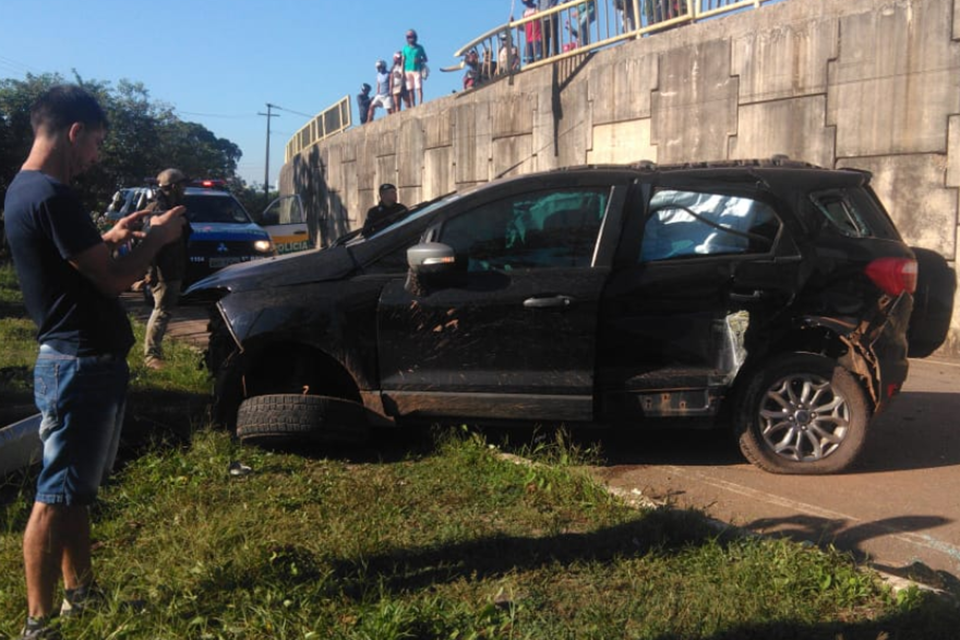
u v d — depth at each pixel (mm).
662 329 4883
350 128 20953
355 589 3369
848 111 8898
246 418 5035
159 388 6633
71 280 2869
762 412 4984
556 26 12680
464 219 5070
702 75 10273
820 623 3117
